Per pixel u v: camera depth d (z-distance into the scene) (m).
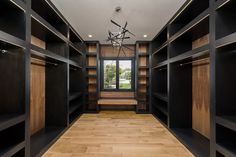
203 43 3.51
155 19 3.89
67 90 4.12
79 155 2.80
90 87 6.60
